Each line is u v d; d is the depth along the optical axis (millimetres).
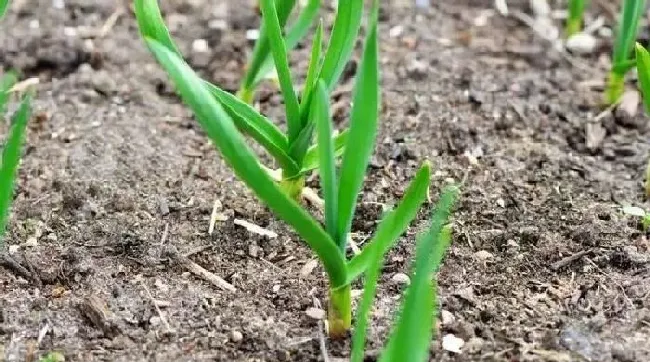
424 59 730
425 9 804
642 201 586
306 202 577
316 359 467
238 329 483
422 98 681
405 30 771
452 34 770
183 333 480
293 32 583
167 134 649
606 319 489
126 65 726
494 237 549
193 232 555
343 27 494
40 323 481
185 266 528
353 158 428
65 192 579
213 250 543
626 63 648
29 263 521
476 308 497
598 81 711
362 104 416
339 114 668
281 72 499
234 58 737
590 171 612
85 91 689
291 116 512
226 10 797
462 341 476
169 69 404
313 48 505
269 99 690
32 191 582
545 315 493
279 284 518
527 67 728
